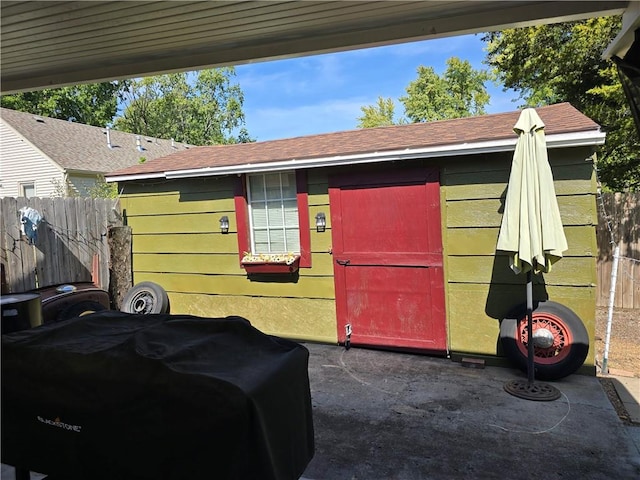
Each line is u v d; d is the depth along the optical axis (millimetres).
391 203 4574
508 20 2354
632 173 8258
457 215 4293
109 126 26328
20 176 14484
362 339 4824
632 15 2148
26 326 2672
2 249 4777
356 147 4785
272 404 1612
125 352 1735
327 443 2881
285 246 5273
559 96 9266
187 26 2404
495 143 3906
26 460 1798
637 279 6371
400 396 3596
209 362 1749
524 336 3922
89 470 1685
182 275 5793
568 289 3912
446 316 4414
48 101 20969
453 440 2881
